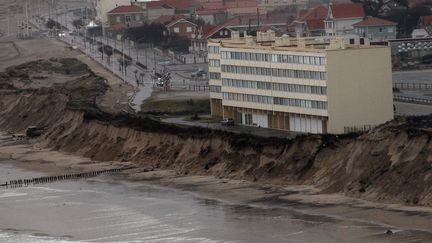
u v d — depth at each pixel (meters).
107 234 180.38
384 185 187.38
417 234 161.00
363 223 171.00
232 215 186.50
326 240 162.62
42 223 193.62
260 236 169.25
